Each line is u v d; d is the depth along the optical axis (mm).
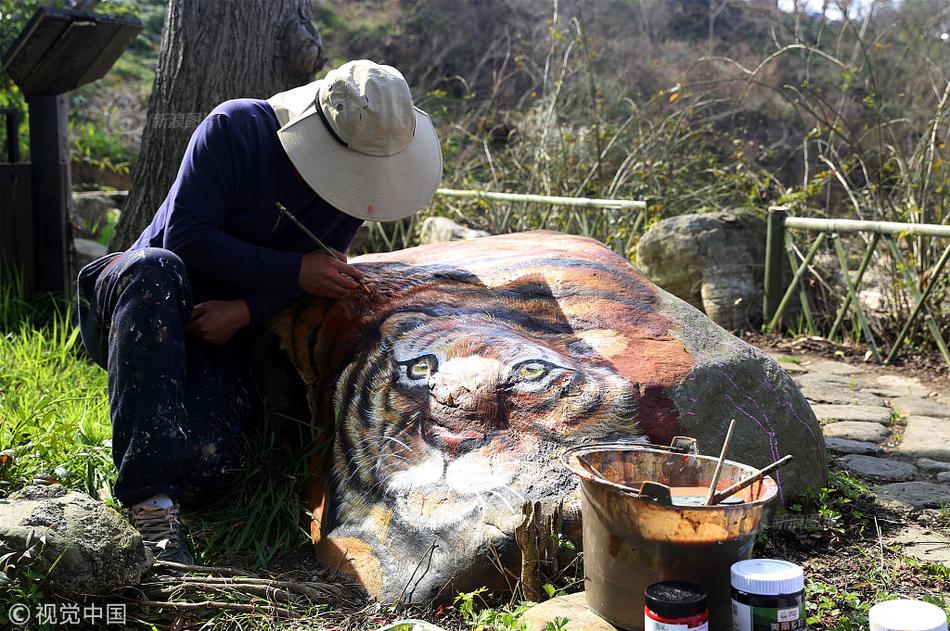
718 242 6953
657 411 2848
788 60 14062
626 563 2197
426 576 2604
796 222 6648
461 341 3066
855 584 2674
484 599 2553
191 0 5152
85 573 2393
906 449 4168
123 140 15344
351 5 19031
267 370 3361
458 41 16922
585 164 9234
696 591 2041
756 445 3020
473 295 3350
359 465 2965
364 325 3264
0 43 8992
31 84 6016
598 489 2227
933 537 3049
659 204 8000
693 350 3109
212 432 3133
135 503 2789
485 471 2732
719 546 2133
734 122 12680
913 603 2047
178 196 3119
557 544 2562
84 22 5555
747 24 17172
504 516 2604
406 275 3484
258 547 2916
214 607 2504
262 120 3215
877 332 6520
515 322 3227
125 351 2826
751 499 2223
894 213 6891
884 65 9547
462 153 10438
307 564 2885
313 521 3010
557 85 9461
